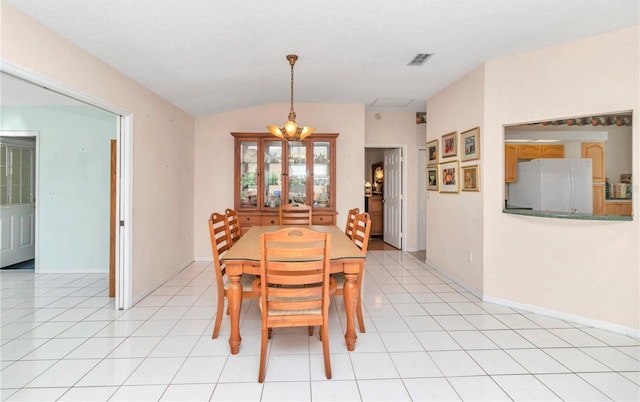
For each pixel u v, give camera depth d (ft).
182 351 7.47
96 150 13.94
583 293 8.95
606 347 7.67
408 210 18.90
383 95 14.57
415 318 9.36
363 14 7.51
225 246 9.57
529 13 7.54
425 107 17.16
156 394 5.92
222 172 15.96
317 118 16.05
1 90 11.27
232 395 5.92
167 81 10.91
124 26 7.42
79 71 8.04
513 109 10.05
